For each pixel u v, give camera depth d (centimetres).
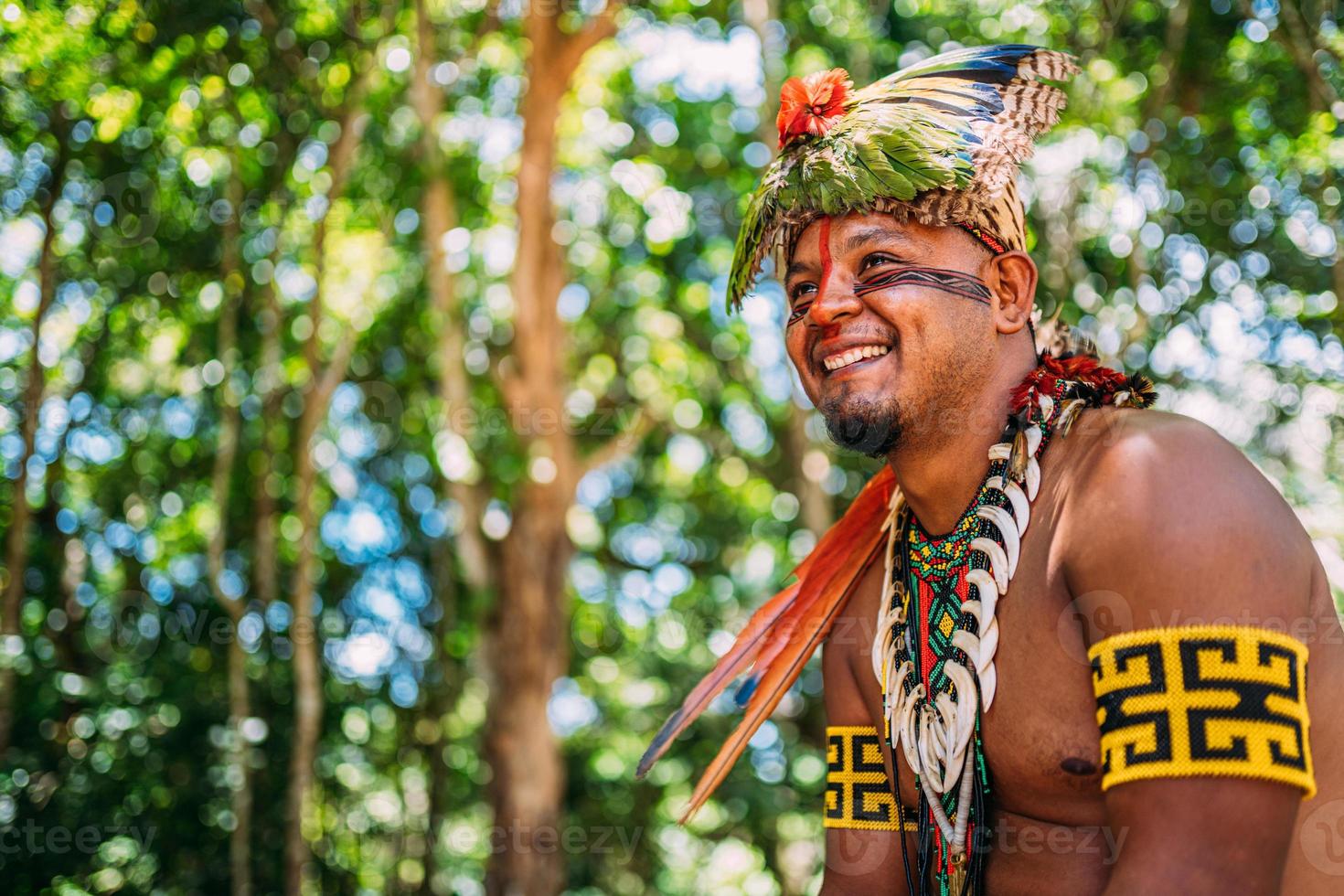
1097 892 179
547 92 1254
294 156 1094
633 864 1549
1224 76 908
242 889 1022
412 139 1270
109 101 897
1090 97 919
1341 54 830
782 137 216
